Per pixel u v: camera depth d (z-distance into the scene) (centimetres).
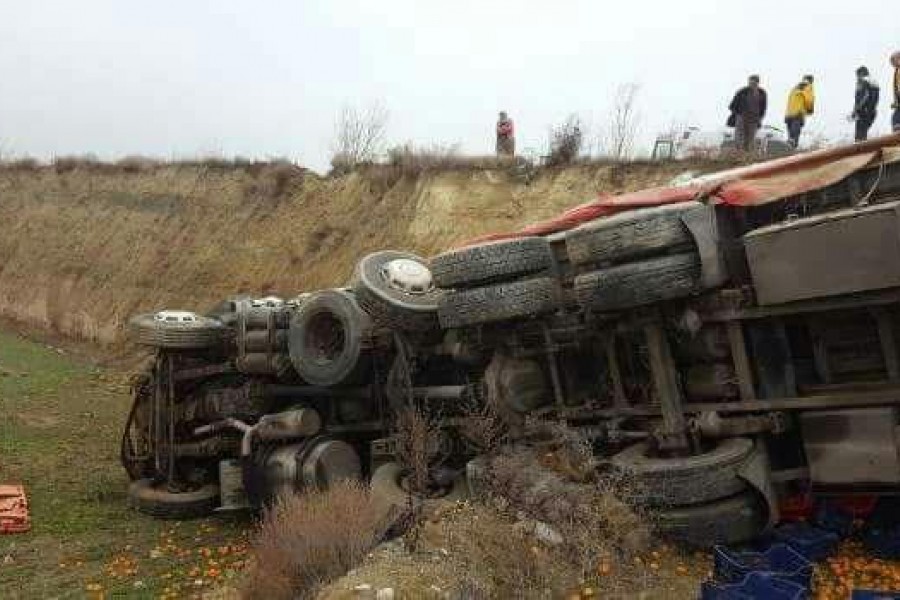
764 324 700
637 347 779
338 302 974
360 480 938
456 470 863
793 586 552
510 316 777
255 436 1021
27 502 1134
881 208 604
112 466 1341
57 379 2056
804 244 638
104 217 2930
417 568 579
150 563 880
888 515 695
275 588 628
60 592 795
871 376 680
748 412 700
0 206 3272
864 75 1418
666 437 709
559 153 1894
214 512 1098
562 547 639
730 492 666
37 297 2889
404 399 910
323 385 980
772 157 1443
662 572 639
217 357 1174
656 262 683
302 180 2467
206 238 2562
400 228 2042
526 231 866
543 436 793
